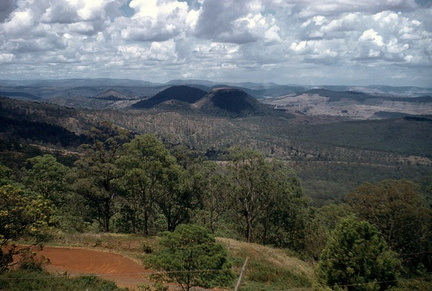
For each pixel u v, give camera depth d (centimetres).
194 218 4581
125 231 4538
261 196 4497
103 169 4094
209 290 2200
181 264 1642
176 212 4503
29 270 1959
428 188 4319
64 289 1761
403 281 2323
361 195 3897
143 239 3441
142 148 3978
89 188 3944
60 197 4712
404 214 3503
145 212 4166
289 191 4325
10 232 1669
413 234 3581
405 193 3703
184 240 1703
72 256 2803
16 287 1653
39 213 1706
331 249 1989
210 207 4597
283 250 4119
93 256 2839
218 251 1725
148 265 1761
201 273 1653
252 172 4328
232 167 4422
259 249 3662
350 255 1880
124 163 3884
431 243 3531
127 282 2241
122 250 3072
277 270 2898
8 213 1628
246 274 2709
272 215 4550
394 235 3612
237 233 4975
